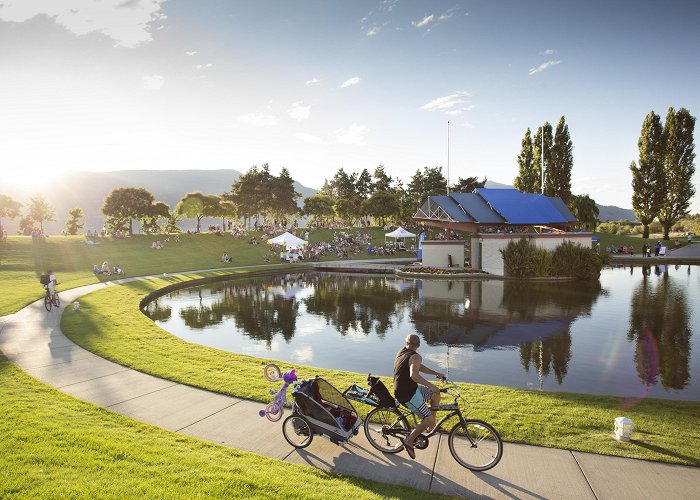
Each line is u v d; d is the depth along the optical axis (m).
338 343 15.77
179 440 6.73
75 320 17.03
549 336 16.44
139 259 48.09
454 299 25.16
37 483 5.09
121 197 82.75
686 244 59.69
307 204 101.69
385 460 6.36
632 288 28.66
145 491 5.00
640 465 6.18
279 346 15.39
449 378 11.84
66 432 6.62
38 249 48.09
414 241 65.75
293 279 37.31
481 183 101.75
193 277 34.72
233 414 8.00
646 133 64.50
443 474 5.95
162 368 10.84
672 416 8.08
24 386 9.21
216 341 16.19
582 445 6.77
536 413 8.15
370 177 121.31
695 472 5.99
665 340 15.71
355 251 59.56
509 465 6.18
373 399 6.70
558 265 34.16
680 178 63.38
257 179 107.12
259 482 5.36
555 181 68.12
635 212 67.25
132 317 18.27
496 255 36.41
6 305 20.36
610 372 12.33
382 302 24.47
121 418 7.58
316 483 5.52
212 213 93.62
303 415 6.70
